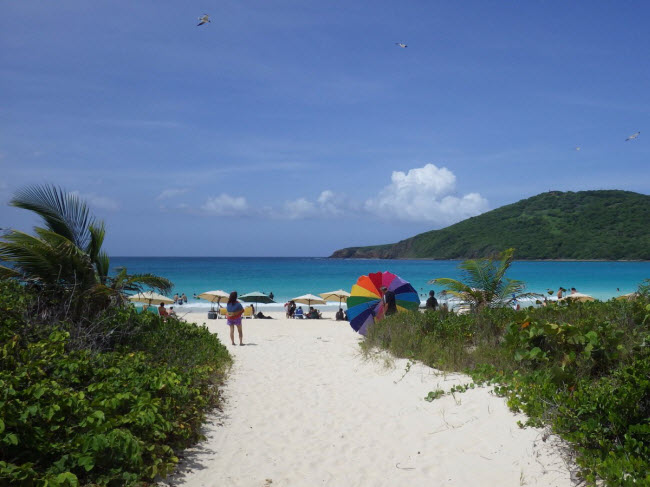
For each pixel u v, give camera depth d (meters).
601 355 6.76
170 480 4.69
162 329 10.28
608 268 98.50
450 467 5.01
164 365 7.75
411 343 10.32
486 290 14.05
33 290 9.31
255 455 5.60
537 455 4.77
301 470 5.19
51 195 10.23
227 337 16.72
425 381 8.13
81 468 4.14
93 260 10.57
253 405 7.77
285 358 12.03
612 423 4.57
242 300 28.94
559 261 146.38
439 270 102.25
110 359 7.22
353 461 5.44
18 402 4.23
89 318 9.07
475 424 5.86
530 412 5.47
